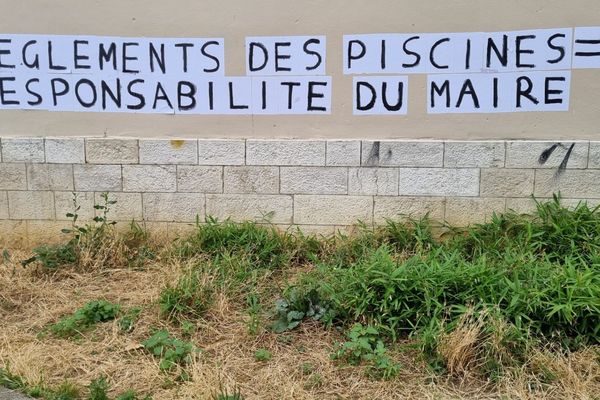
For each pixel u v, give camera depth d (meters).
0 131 4.83
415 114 4.62
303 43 4.58
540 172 4.59
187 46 4.64
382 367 3.20
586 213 4.41
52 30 4.67
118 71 4.70
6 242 4.93
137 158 4.78
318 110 4.66
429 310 3.46
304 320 3.68
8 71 4.73
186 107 4.71
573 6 4.40
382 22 4.51
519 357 3.24
